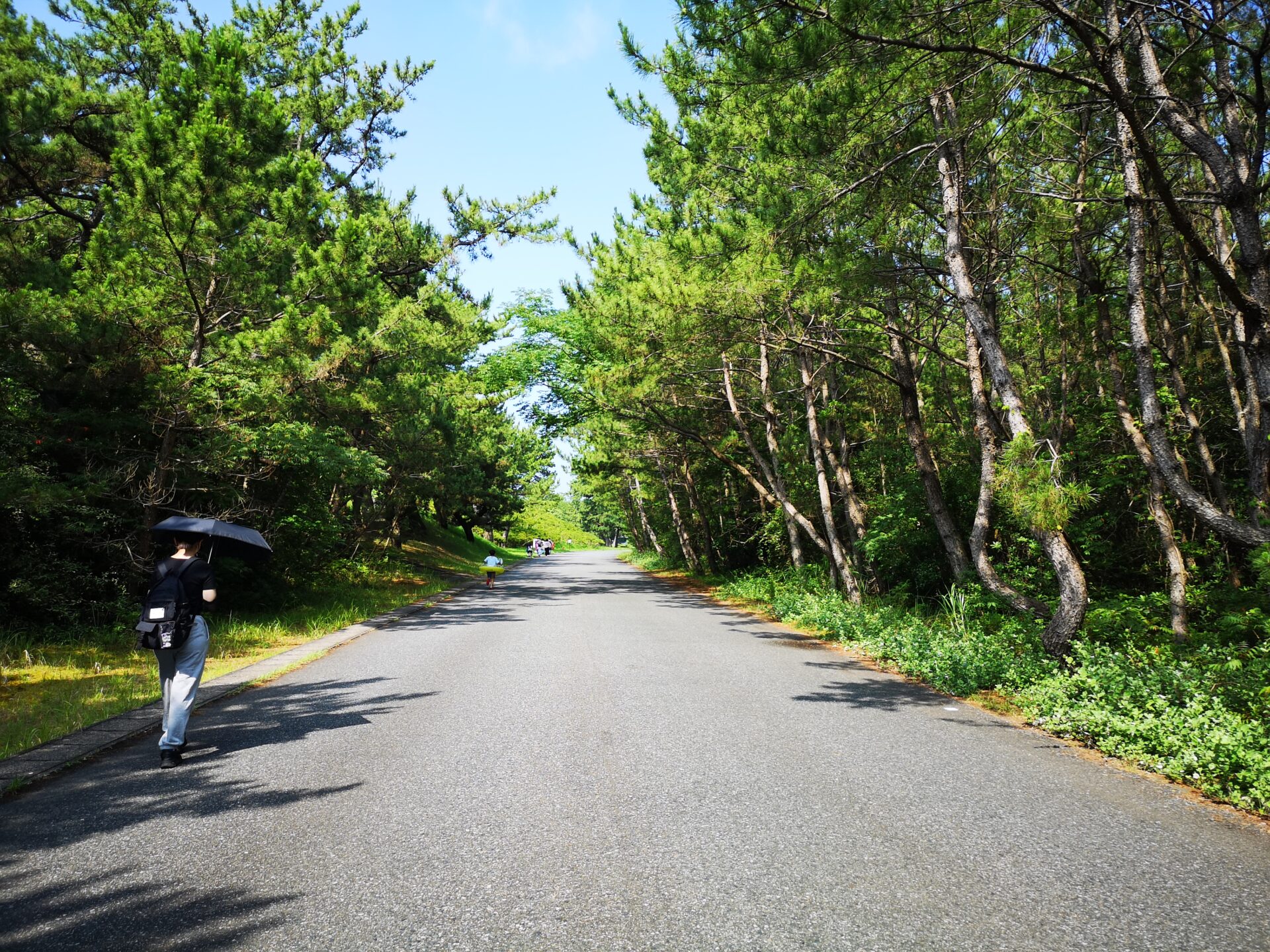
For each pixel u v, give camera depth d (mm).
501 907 3023
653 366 16719
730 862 3447
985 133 9594
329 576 19219
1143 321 7590
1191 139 6840
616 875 3318
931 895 3111
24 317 10125
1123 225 10977
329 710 6699
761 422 24219
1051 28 8023
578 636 11945
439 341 19812
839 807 4168
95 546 11344
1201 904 3039
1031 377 14773
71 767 5051
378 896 3117
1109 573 13344
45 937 2773
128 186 11727
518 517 88875
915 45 7031
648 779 4680
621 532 124875
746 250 12836
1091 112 9250
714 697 7195
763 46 7531
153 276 12250
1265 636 7910
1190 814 4090
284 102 20516
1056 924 2875
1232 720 4980
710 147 14328
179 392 11453
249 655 9891
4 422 10555
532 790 4469
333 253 13281
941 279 12094
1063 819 3996
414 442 24141
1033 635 9062
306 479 15023
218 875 3332
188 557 5449
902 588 14547
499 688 7633
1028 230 11344
